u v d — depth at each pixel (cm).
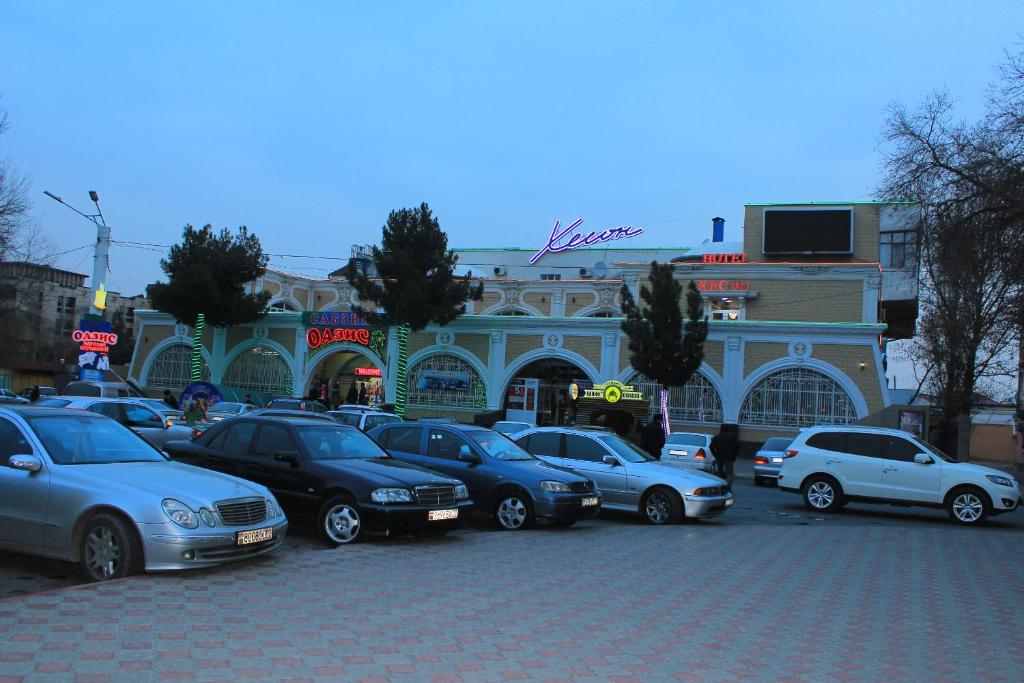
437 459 1273
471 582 796
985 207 1513
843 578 938
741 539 1225
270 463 1043
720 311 3672
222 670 496
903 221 1867
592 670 544
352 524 975
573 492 1227
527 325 3500
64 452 803
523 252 5503
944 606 812
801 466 1767
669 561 992
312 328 3797
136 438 898
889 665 600
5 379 4659
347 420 2089
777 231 3872
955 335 3459
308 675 498
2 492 779
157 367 4150
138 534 721
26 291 3772
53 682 461
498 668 535
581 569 904
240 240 3919
